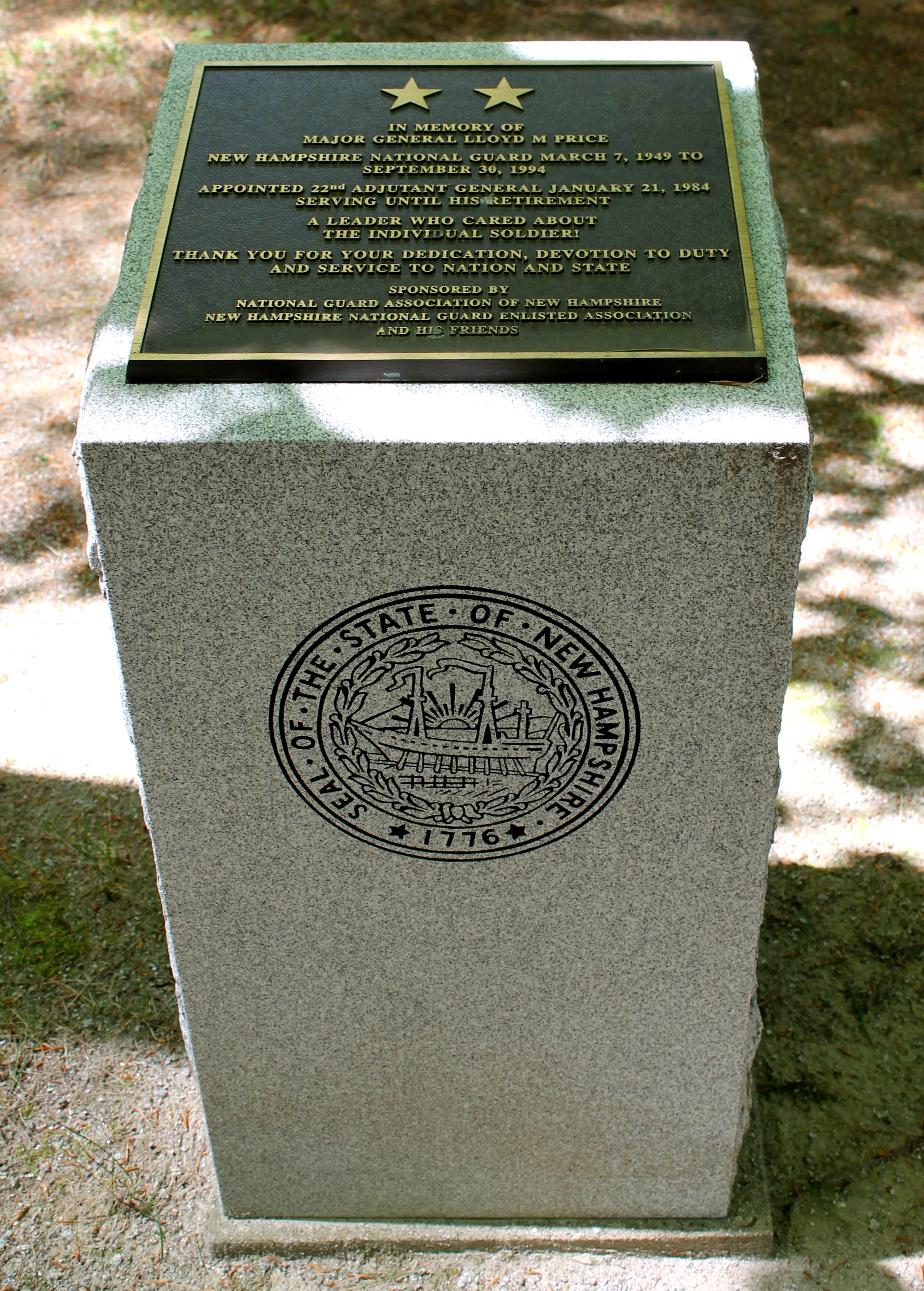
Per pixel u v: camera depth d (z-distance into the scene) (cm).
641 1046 284
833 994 354
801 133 658
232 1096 296
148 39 712
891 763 407
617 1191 309
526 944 271
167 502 220
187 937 273
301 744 246
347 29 711
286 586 228
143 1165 320
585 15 725
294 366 224
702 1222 309
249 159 248
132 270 238
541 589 228
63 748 414
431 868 261
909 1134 326
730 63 263
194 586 229
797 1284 301
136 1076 336
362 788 252
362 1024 284
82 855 385
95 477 218
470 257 235
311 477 217
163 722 244
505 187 243
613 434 213
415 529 222
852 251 597
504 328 227
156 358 224
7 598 458
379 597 230
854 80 688
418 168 246
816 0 743
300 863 262
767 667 234
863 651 438
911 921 368
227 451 215
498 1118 298
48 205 627
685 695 238
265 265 235
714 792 249
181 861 262
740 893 261
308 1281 304
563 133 251
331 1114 298
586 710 241
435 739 245
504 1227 311
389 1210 315
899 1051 342
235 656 237
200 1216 313
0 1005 350
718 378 222
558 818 253
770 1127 327
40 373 540
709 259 234
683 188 242
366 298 231
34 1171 318
